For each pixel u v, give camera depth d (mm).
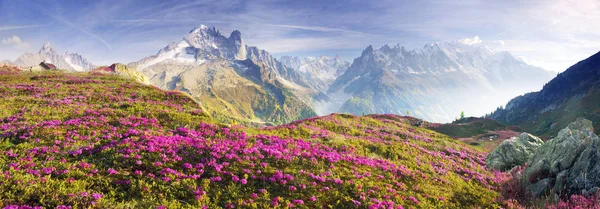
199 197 16812
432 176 26375
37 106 34438
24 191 14477
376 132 49469
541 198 22750
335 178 21594
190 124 31797
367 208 18016
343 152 30469
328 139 35719
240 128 33562
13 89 43906
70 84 53250
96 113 32094
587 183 22172
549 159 28406
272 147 26891
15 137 23234
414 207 19016
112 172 18203
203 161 21656
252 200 17266
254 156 23781
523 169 32594
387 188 21328
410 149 36406
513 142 40062
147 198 16156
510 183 26969
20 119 27953
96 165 19266
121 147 22500
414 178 24641
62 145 22109
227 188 18375
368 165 26422
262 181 19875
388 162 28547
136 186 17047
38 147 21141
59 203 13984
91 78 62938
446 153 40750
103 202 14781
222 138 28203
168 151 22312
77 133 25234
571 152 25625
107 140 24219
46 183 15734
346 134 45469
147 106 38969
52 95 42000
